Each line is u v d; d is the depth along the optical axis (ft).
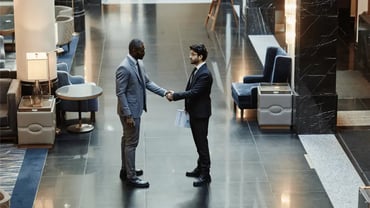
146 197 34.40
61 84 43.01
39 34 41.24
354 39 59.16
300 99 41.09
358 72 50.75
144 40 60.59
